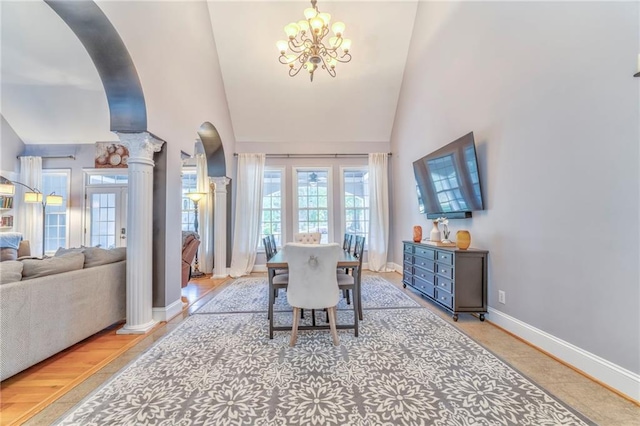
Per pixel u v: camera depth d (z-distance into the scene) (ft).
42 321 6.63
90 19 7.22
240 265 18.13
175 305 10.52
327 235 19.53
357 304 9.42
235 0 14.20
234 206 18.75
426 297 12.41
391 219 19.43
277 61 16.19
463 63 10.80
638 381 5.26
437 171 12.15
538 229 7.48
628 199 5.39
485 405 5.22
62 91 15.96
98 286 8.41
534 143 7.56
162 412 5.09
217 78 15.70
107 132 18.22
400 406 5.21
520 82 8.01
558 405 5.19
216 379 6.16
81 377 6.31
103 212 18.74
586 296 6.22
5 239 15.56
